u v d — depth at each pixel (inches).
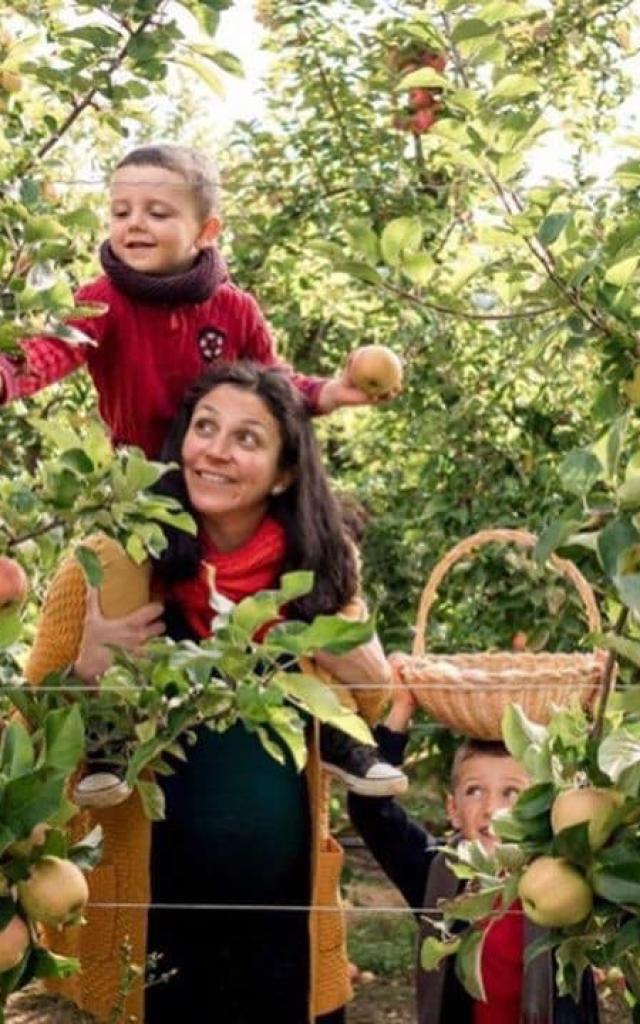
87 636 140.1
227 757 144.2
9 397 131.5
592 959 103.7
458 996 139.9
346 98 287.3
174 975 145.1
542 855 102.0
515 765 145.6
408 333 266.1
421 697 149.3
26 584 119.8
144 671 119.6
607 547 98.6
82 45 161.0
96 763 136.6
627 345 113.9
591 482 102.0
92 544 142.6
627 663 115.6
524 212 117.8
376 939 257.3
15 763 102.4
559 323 119.0
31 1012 224.5
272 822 143.6
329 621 107.1
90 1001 143.4
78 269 201.2
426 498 267.4
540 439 257.9
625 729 102.9
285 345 301.4
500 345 263.0
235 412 143.4
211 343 158.9
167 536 142.9
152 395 157.0
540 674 146.7
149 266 155.3
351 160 286.8
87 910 142.9
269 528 146.5
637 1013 107.4
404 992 240.2
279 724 112.9
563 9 271.1
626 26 286.5
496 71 128.5
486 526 255.0
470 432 261.9
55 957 107.3
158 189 154.9
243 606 108.8
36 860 104.8
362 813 148.3
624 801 100.5
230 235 292.0
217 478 143.1
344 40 290.0
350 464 292.4
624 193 187.0
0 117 182.2
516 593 239.8
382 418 284.5
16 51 160.4
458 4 124.7
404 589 264.2
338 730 146.6
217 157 330.0
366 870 290.4
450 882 141.1
